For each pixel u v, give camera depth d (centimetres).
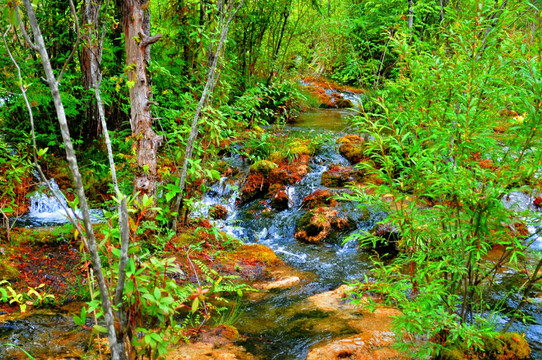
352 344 338
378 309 418
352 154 898
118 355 190
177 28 811
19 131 768
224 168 859
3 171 665
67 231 514
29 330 345
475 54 310
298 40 1519
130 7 520
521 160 288
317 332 371
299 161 878
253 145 821
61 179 767
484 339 332
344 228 670
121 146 742
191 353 324
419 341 346
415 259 293
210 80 520
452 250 310
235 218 750
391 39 374
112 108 851
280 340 360
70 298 423
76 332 347
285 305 438
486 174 274
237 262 554
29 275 453
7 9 172
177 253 524
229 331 364
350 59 845
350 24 838
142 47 534
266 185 816
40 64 764
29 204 712
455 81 315
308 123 1255
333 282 510
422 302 269
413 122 315
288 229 702
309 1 1338
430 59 343
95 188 752
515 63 305
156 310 209
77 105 836
